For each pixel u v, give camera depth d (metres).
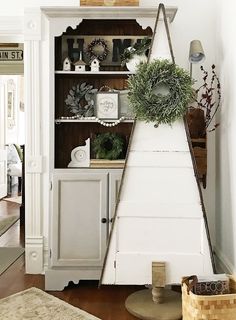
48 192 3.42
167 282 2.68
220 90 3.25
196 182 2.70
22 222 5.70
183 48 3.44
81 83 3.46
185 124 2.71
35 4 3.47
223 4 3.15
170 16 3.04
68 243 3.09
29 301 2.83
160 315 2.54
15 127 9.20
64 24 3.10
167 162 2.70
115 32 3.48
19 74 6.88
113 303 2.84
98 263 3.09
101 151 3.24
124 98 3.27
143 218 2.71
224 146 3.12
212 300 2.14
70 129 3.48
